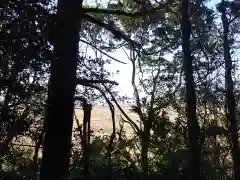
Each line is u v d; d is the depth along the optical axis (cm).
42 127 1215
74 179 1232
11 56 892
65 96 1276
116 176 1302
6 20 891
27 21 913
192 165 1562
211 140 1759
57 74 1222
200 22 1909
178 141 1734
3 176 1001
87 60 1463
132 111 1948
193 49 1862
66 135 1333
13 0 893
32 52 916
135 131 1856
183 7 1766
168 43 2075
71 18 1304
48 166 1330
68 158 1346
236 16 1925
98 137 1479
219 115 1883
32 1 921
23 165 1093
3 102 910
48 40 1005
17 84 907
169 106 1917
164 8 1791
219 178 1673
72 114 1338
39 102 1109
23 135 1023
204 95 1883
